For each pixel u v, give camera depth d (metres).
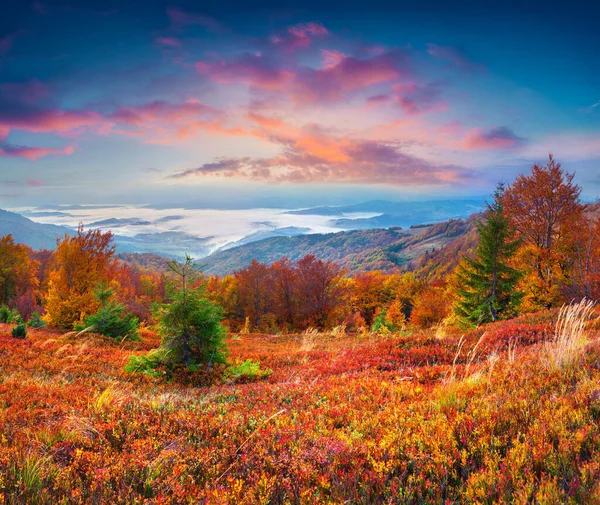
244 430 4.59
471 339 12.70
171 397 7.17
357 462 3.37
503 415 4.01
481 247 24.66
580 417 3.64
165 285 10.91
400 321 45.66
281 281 51.06
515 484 2.66
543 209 27.44
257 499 2.89
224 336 11.37
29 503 2.79
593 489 2.41
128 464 3.53
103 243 31.53
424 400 5.33
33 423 5.14
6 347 12.65
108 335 18.69
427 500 2.68
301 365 12.29
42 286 61.16
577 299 21.67
